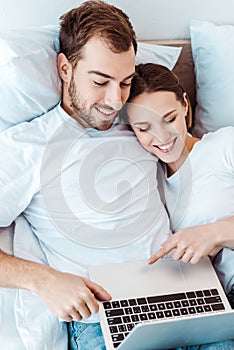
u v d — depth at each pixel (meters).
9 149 1.56
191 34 2.05
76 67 1.59
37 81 1.63
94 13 1.57
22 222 1.63
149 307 1.46
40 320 1.50
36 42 1.66
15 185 1.55
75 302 1.37
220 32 1.99
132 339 1.30
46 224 1.61
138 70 1.69
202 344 1.47
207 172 1.68
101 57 1.53
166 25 2.06
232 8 2.09
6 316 1.50
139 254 1.60
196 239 1.54
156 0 2.00
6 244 1.60
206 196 1.65
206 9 2.07
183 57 2.08
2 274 1.46
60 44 1.66
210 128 2.03
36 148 1.56
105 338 1.39
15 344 1.46
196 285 1.53
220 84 1.99
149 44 1.94
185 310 1.46
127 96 1.63
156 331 1.30
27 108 1.66
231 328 1.40
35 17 1.92
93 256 1.59
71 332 1.54
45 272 1.45
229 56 1.97
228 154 1.68
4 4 1.87
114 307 1.45
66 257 1.60
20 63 1.61
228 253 1.61
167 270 1.56
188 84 2.12
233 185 1.67
